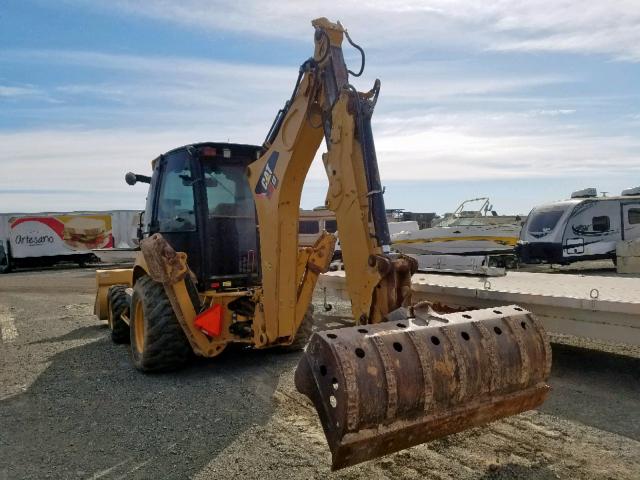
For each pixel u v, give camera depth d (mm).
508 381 2902
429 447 3395
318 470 3156
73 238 24547
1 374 5582
